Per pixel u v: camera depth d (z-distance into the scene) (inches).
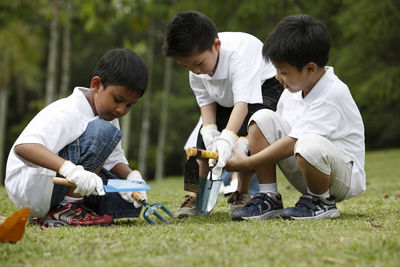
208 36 162.4
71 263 94.0
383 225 127.9
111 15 592.7
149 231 122.6
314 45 141.3
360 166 151.8
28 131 138.7
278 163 158.1
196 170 151.3
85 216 143.7
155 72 1017.5
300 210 145.8
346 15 626.5
